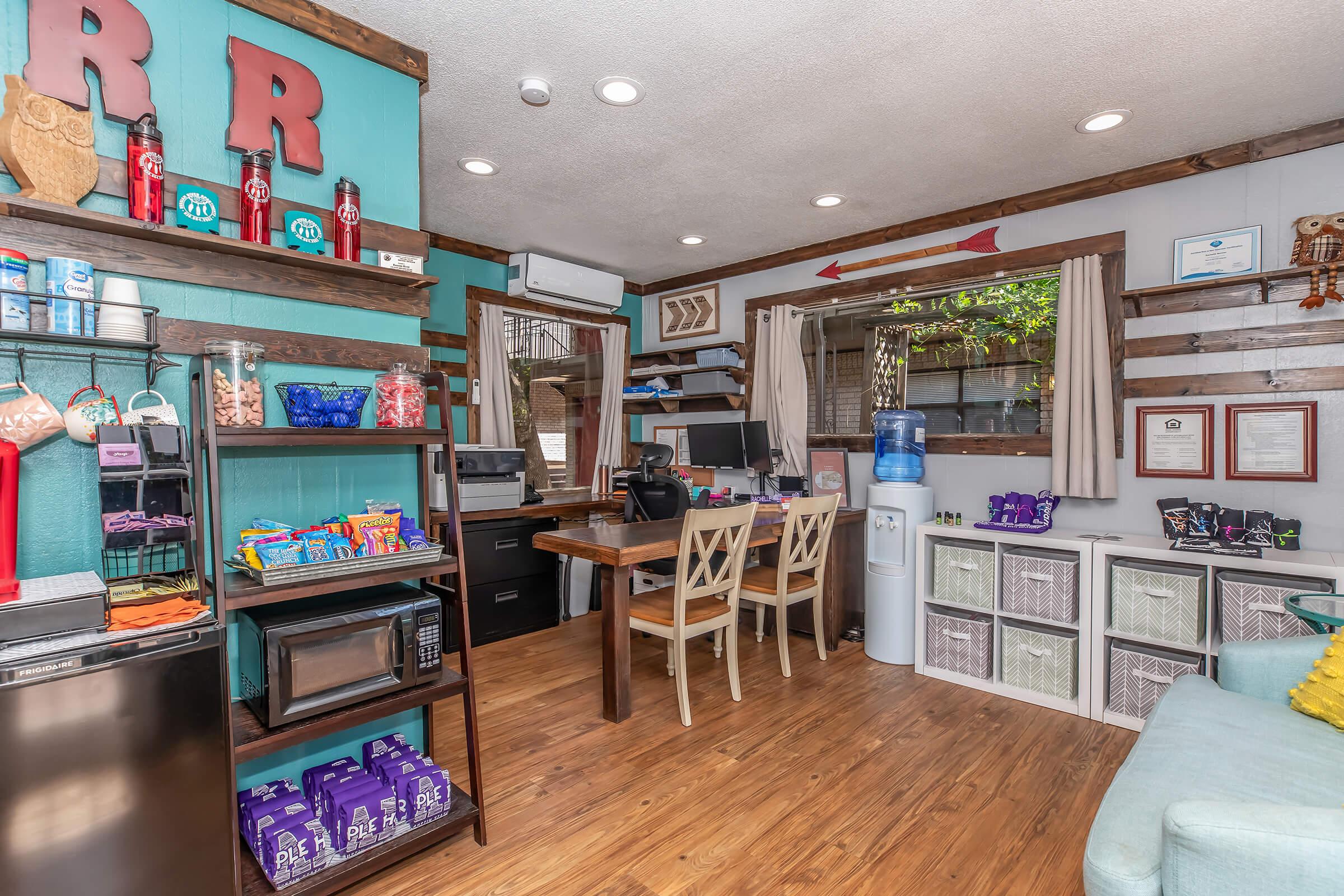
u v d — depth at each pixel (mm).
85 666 1215
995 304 3662
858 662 3457
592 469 5164
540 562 4082
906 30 1992
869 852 1854
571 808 2076
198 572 1526
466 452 3658
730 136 2717
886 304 4117
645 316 5496
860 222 3840
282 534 1647
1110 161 2967
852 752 2441
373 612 1736
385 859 1677
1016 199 3402
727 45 2076
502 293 4477
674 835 1935
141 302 1589
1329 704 1577
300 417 1685
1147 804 1299
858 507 4125
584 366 5125
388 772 1847
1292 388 2688
